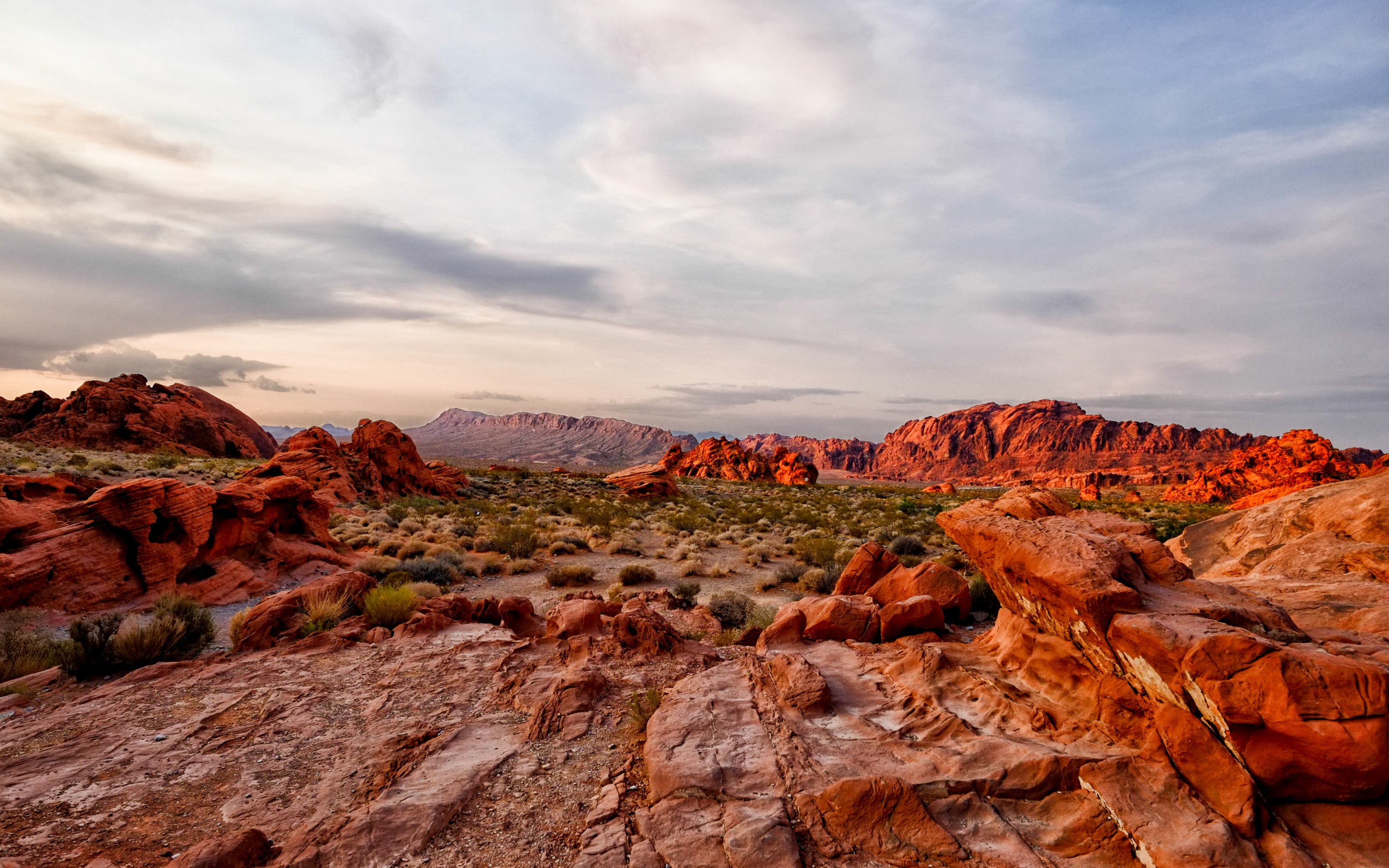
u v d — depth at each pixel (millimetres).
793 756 6082
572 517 37781
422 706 8117
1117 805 4750
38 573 12422
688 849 4836
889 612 10297
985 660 8164
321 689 8758
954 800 5168
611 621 11922
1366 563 9164
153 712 7973
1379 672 4324
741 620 13414
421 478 46844
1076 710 6438
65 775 6305
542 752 6695
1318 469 69625
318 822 5320
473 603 13805
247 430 82375
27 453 42719
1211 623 5316
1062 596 6324
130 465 41656
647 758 6176
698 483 89312
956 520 8875
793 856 4648
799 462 111812
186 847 5113
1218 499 78312
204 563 16156
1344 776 4301
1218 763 4730
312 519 21031
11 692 8766
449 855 4887
